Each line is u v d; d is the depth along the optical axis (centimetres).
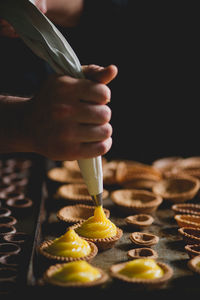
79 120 66
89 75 67
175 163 124
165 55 167
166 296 65
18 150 71
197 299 64
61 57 66
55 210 97
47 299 63
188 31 164
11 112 68
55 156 67
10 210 95
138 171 112
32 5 64
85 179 73
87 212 89
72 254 71
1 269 69
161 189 105
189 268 69
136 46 166
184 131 169
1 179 114
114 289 65
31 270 66
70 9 121
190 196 99
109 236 78
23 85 145
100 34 159
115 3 148
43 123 66
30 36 66
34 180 116
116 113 172
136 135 171
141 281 64
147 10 163
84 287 63
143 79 170
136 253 75
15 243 79
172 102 170
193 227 85
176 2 162
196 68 166
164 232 86
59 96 65
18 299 63
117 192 100
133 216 90
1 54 143
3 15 66
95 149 68
